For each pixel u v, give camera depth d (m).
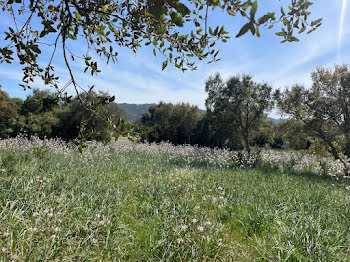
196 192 6.57
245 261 3.48
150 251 3.54
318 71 14.60
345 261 3.48
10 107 20.14
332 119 14.20
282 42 1.57
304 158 16.19
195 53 2.27
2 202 4.21
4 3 2.45
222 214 4.98
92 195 5.10
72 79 2.13
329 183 10.05
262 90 20.64
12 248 2.97
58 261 2.83
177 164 12.48
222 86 21.38
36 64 2.29
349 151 14.59
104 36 2.95
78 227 3.71
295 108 15.10
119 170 9.10
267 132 21.95
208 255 3.37
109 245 3.51
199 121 30.89
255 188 7.25
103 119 2.16
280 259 3.28
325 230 4.06
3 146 11.52
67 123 20.08
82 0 2.24
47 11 2.45
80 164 8.79
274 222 4.58
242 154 13.99
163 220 4.48
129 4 2.38
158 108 43.94
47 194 4.89
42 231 3.18
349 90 13.57
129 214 4.79
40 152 8.55
